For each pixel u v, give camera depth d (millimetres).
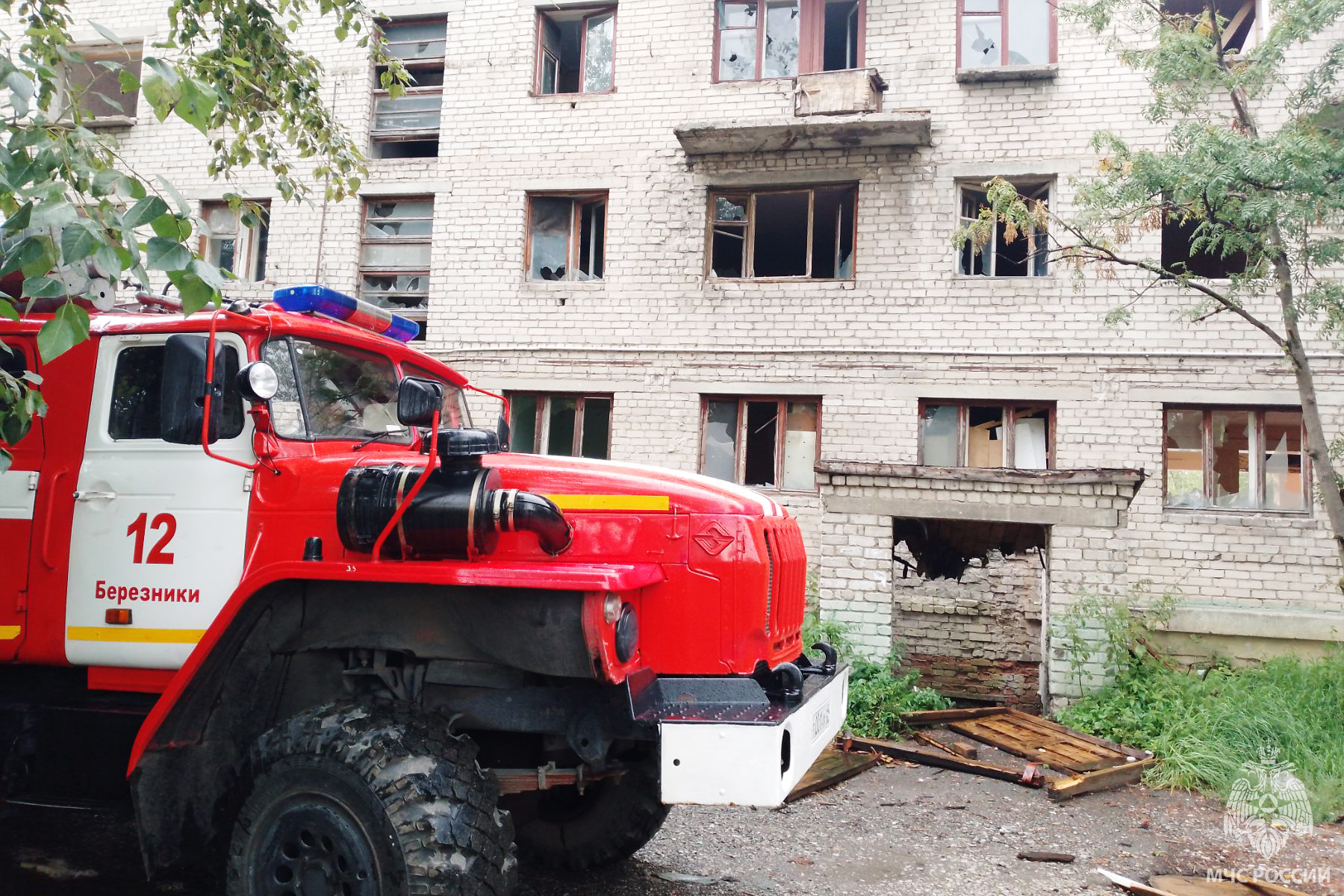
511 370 11789
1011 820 5582
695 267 11430
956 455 10859
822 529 8133
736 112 11508
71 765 3764
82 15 13219
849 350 10930
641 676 3209
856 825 5406
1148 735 6938
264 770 3209
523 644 3104
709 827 5293
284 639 3385
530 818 4520
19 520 3809
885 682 7645
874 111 10898
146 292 4309
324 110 6227
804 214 11656
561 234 12164
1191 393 10070
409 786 2979
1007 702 9055
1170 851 5098
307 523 3469
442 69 12805
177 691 3246
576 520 3576
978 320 10648
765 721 3055
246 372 3303
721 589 3486
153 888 4109
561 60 12492
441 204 12180
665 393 11391
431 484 3311
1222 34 8070
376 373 4266
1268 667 7855
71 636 3713
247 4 5734
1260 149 6980
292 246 12453
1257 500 10109
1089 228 8531
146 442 3738
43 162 2803
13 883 4113
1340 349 9523
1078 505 7684
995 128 10844
